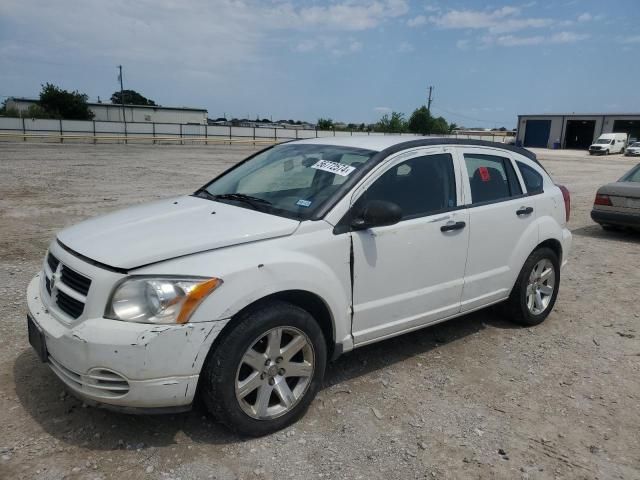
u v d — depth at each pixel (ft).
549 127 236.63
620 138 177.99
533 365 14.56
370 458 10.20
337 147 13.98
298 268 10.66
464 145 15.05
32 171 55.72
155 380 9.24
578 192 57.21
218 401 9.94
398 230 12.61
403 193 13.07
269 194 12.91
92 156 80.74
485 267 15.15
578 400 12.77
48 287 10.80
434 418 11.70
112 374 9.22
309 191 12.34
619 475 10.07
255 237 10.57
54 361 9.93
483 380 13.57
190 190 44.68
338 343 11.85
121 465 9.59
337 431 11.02
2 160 67.67
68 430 10.49
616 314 18.90
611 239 32.22
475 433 11.20
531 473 10.02
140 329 9.17
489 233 14.98
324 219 11.46
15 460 9.55
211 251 10.11
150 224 11.23
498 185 15.83
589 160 133.49
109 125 133.49
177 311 9.35
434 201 13.75
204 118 261.85
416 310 13.43
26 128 124.16
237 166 15.71
